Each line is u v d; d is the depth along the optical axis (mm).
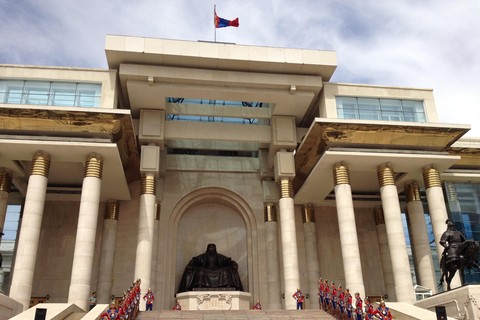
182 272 34625
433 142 28625
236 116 32406
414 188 31281
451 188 32906
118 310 18219
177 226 34969
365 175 32688
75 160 27172
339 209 27594
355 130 27672
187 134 31406
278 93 29672
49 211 33312
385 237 35750
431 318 19578
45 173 25797
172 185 35062
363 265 35438
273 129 31906
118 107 30562
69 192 32750
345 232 26938
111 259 31984
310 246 34562
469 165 32188
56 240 32562
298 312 23484
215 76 28812
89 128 25984
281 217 30781
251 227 35062
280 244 34250
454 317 20859
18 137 25469
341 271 35094
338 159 28234
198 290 30875
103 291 30906
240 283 32625
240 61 28594
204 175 35812
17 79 27766
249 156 37719
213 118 36094
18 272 23297
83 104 27688
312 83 29719
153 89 28797
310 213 35656
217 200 36375
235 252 35750
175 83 28797
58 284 31391
